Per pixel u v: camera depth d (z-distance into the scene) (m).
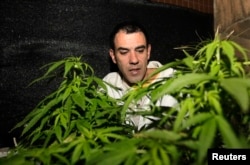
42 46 1.78
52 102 0.79
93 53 1.90
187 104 0.57
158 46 2.10
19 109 1.71
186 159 0.61
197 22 2.24
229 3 1.18
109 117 0.77
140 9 2.04
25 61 1.74
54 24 1.81
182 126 0.54
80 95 0.79
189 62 0.63
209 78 0.55
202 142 0.49
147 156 0.53
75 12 1.86
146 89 0.72
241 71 0.64
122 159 0.54
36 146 0.78
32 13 1.76
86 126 0.74
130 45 1.28
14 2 1.72
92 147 0.67
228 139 0.50
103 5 1.93
